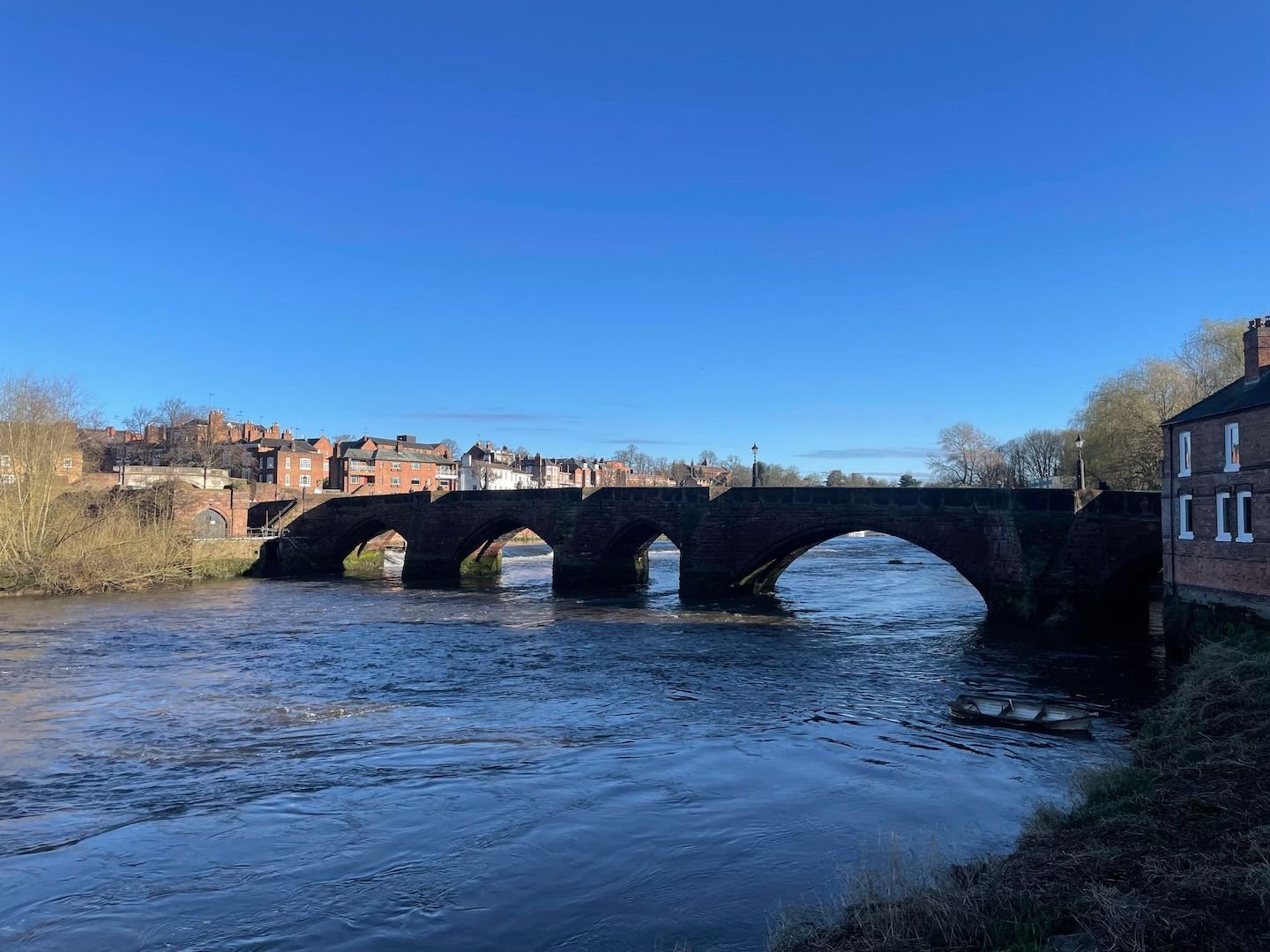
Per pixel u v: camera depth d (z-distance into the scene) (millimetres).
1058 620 34469
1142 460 51969
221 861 12453
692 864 12195
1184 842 10328
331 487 121812
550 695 23922
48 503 54531
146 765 17297
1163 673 26094
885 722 20734
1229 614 25141
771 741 18953
